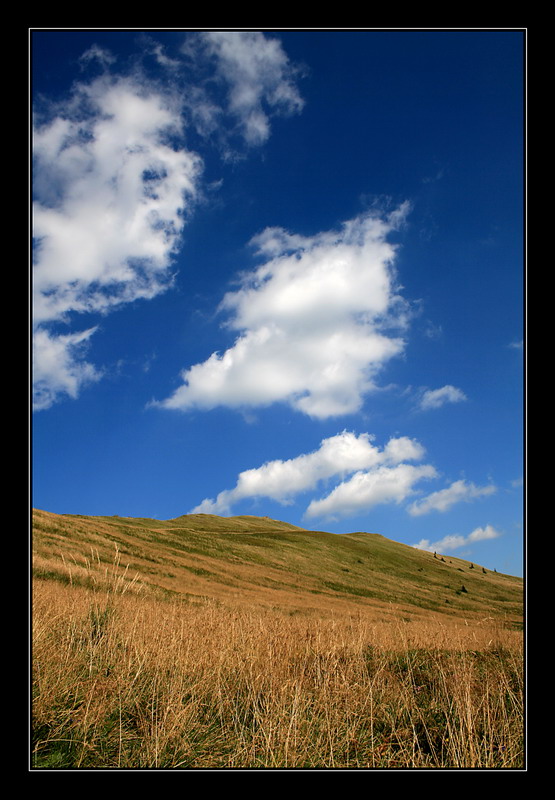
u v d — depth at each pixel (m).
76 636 6.00
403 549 99.12
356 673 5.52
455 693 4.86
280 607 30.22
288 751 3.72
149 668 5.21
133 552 45.41
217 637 6.41
